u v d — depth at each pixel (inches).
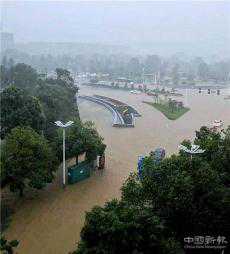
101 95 6914.4
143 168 1823.3
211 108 5541.3
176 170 1706.4
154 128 4124.0
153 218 1434.5
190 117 4798.2
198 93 7529.5
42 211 2134.6
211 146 2009.1
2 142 2561.5
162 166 1733.5
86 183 2518.5
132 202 1640.0
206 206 1644.9
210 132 2325.3
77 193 2364.7
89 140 2600.9
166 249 1414.9
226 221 1668.3
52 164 2297.0
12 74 5191.9
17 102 2832.2
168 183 1641.2
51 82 4923.7
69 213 2116.1
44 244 1824.6
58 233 1919.3
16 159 2130.9
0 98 2861.7
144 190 1685.5
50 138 2893.7
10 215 2082.9
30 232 1925.4
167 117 4744.1
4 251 1459.2
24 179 2368.4
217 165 1893.5
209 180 1674.5
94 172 2709.2
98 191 2399.1
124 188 1739.7
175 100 5969.5
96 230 1358.3
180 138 3698.3
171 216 1630.2
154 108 5447.8
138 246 1371.8
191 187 1619.1
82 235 1393.9
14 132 2250.2
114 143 3464.6
